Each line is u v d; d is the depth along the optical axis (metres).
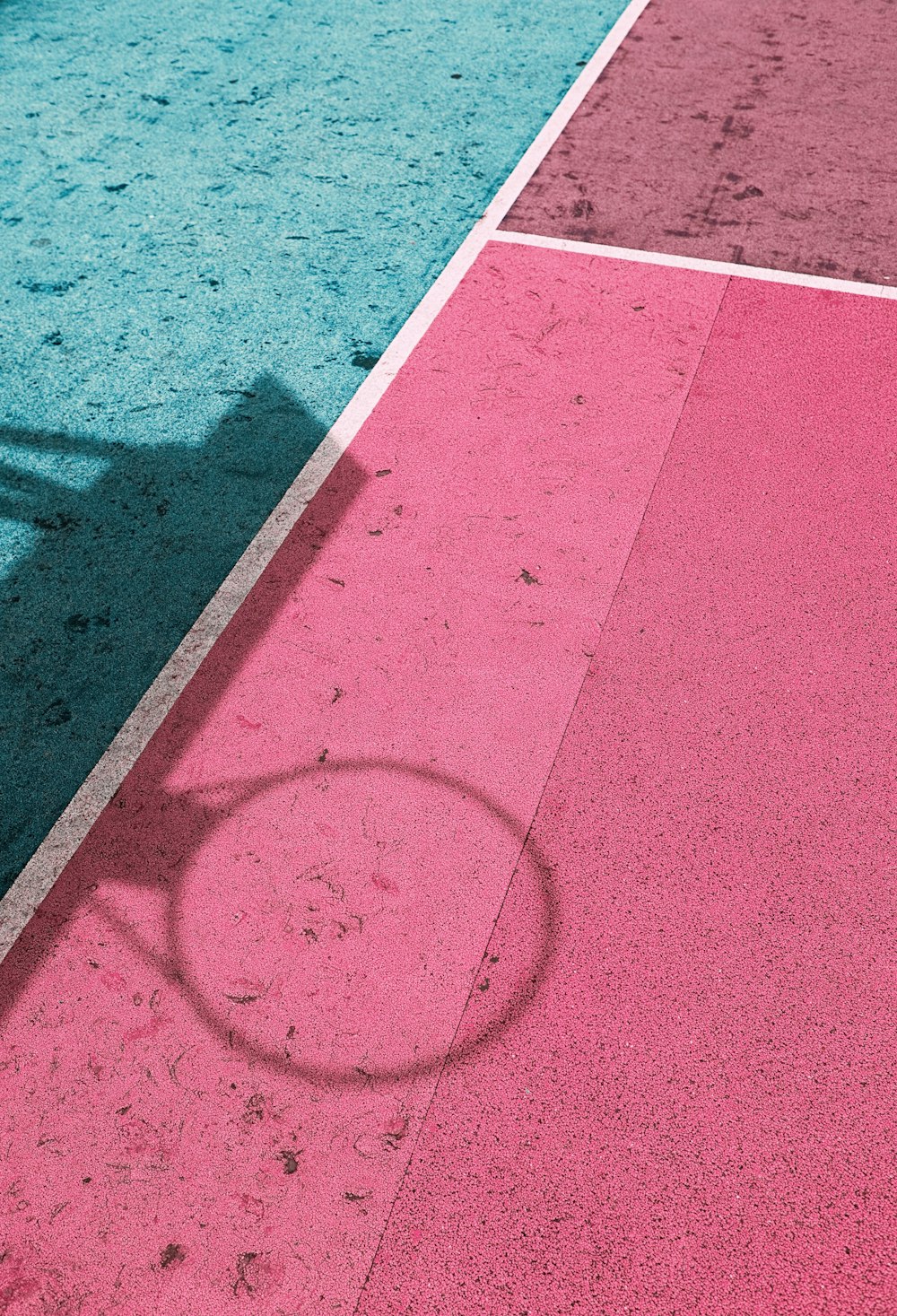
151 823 3.32
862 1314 2.39
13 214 6.03
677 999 2.88
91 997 2.95
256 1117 2.72
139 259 5.67
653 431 4.53
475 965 2.96
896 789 3.29
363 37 7.66
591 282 5.35
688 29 7.61
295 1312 2.43
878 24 7.54
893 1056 2.75
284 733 3.54
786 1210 2.53
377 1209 2.56
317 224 5.87
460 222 5.83
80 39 7.77
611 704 3.55
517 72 7.17
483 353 4.97
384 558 4.08
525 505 4.24
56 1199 2.61
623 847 3.19
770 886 3.09
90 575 4.09
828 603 3.82
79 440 4.65
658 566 3.98
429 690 3.63
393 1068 2.78
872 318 5.05
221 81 7.19
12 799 3.42
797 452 4.39
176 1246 2.53
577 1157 2.62
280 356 5.04
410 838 3.24
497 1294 2.44
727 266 5.40
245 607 3.94
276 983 2.95
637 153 6.29
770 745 3.42
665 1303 2.42
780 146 6.27
